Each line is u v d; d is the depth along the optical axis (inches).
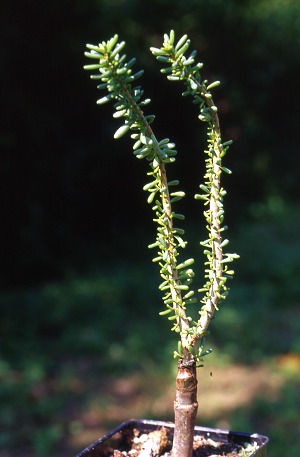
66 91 366.6
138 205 408.8
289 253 403.5
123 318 299.4
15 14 343.0
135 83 406.0
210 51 461.1
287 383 233.5
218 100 462.6
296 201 525.7
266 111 509.7
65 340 272.8
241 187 484.7
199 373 241.3
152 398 225.1
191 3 444.1
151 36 426.3
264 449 58.6
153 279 348.2
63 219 367.2
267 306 315.3
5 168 339.6
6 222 343.6
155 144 52.1
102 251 383.9
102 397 225.8
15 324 287.9
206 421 205.3
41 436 197.5
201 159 430.3
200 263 364.5
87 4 368.8
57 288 332.8
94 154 382.0
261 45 486.9
